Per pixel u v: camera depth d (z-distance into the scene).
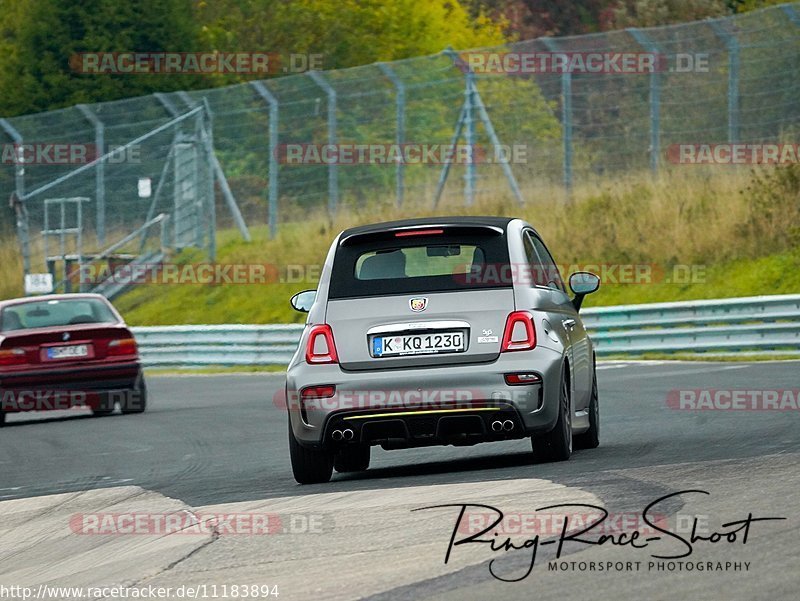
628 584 21.08
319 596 22.00
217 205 140.12
